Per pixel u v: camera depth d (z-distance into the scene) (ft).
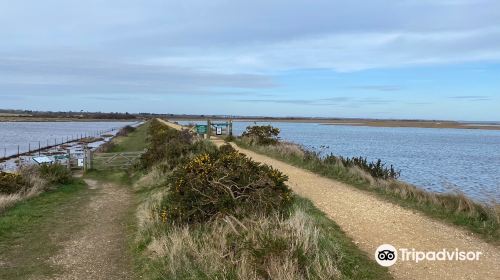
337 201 38.22
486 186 68.64
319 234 23.86
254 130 101.09
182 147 69.92
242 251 21.71
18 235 33.12
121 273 24.70
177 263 22.27
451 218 32.01
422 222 31.12
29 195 48.39
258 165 33.09
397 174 62.18
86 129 352.28
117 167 79.00
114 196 52.75
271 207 27.99
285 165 63.21
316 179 50.55
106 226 36.58
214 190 28.99
